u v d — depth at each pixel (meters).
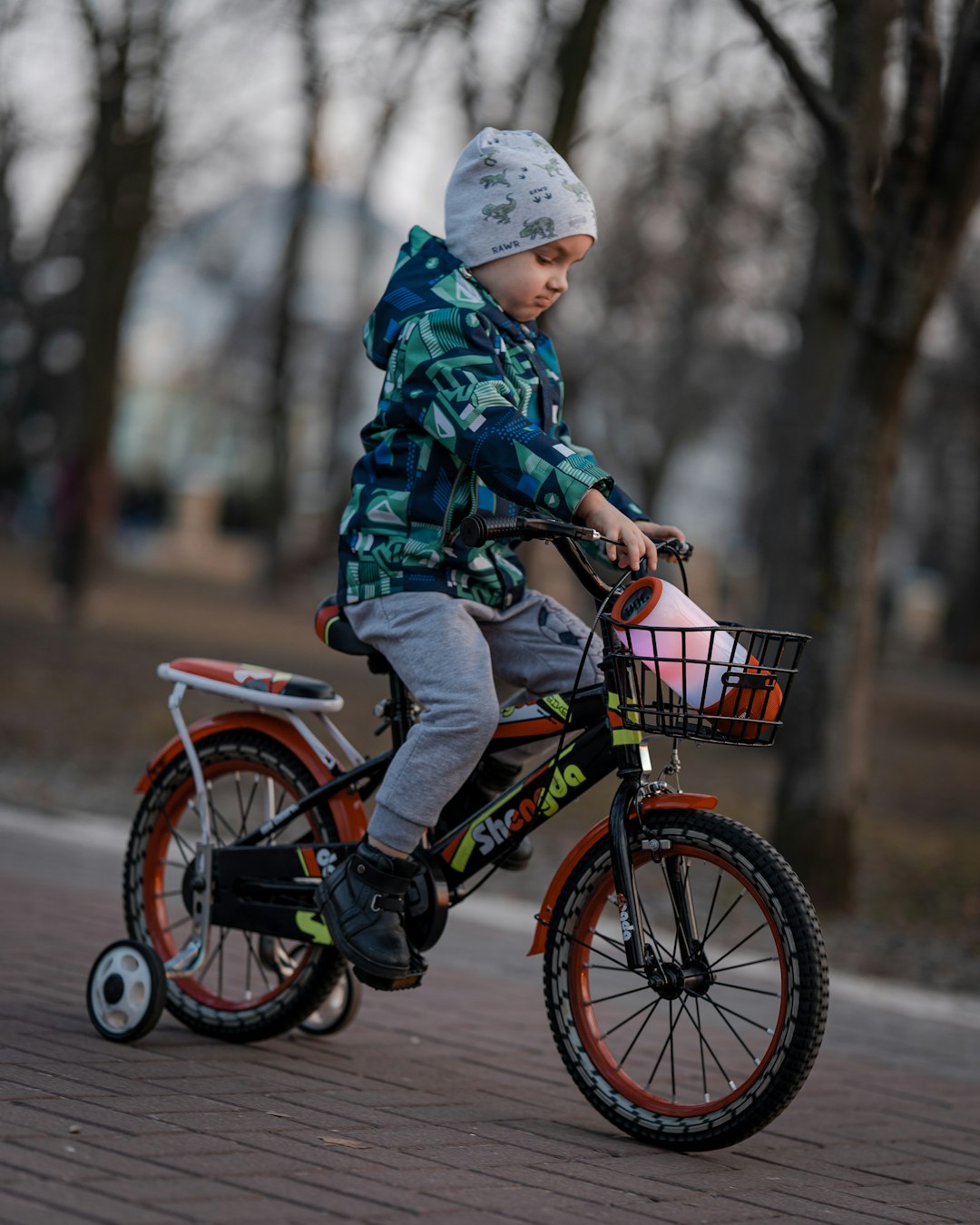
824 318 23.05
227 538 80.81
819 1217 5.75
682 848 6.59
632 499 7.05
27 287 45.00
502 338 6.75
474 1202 5.43
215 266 56.50
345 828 7.35
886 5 15.77
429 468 6.79
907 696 51.31
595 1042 6.81
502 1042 8.37
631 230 49.16
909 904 15.41
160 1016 7.41
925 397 56.66
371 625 6.89
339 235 58.56
